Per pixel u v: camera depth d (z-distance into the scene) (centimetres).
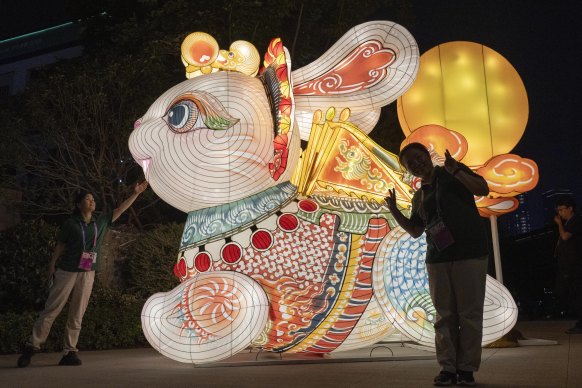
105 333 785
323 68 558
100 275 958
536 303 1470
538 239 1645
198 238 528
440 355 404
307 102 550
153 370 523
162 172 534
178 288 511
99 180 1152
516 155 582
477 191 407
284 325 509
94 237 618
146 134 539
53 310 597
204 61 572
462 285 402
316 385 407
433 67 639
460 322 403
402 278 515
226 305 491
